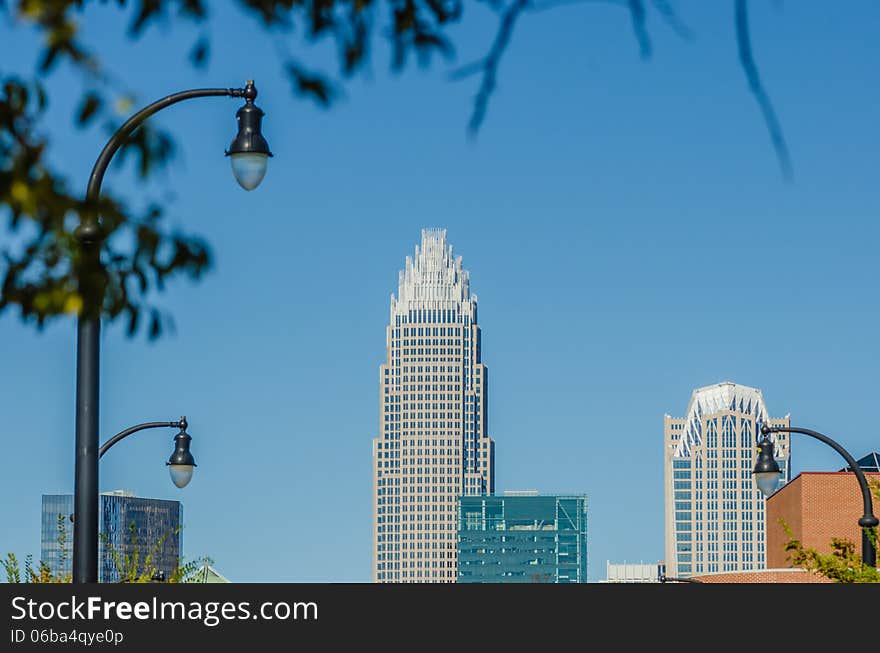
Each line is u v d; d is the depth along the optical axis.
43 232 15.95
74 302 16.34
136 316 17.17
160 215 17.02
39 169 15.39
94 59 14.84
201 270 17.30
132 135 16.17
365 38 16.61
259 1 15.90
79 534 46.69
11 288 16.28
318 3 16.45
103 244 16.78
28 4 14.46
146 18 15.27
